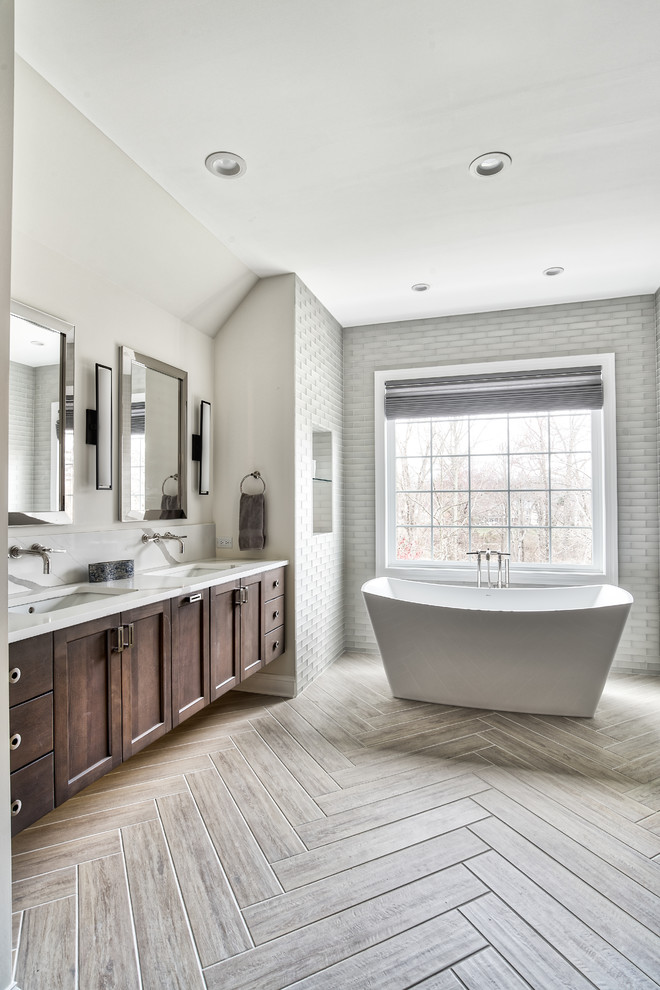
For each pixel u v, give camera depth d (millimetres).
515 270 3393
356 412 4398
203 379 3465
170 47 1670
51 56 1703
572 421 4070
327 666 3955
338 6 1538
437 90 1864
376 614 3246
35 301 2230
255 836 1926
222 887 1671
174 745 2652
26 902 1601
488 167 2332
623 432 3834
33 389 2209
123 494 2713
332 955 1423
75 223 2297
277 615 3248
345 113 1973
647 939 1475
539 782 2299
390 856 1815
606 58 1727
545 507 4125
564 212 2703
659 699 3279
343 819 2027
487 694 3090
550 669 2971
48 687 1603
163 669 2178
